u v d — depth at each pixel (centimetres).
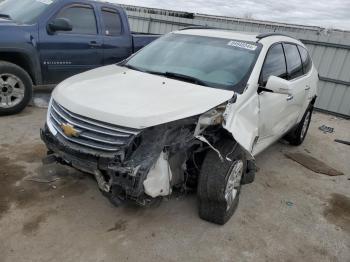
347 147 646
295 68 503
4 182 363
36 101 634
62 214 326
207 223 339
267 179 459
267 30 1092
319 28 1087
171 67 391
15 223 306
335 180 488
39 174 385
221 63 384
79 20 625
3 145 448
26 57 561
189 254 296
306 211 392
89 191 365
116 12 682
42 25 574
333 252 328
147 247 297
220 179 309
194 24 1125
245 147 308
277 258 308
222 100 312
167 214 344
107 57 669
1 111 543
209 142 315
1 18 592
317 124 793
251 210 376
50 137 311
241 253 307
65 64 611
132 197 273
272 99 404
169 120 276
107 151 273
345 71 880
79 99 301
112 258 281
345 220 386
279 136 488
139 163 270
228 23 1152
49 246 285
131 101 296
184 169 315
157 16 1191
